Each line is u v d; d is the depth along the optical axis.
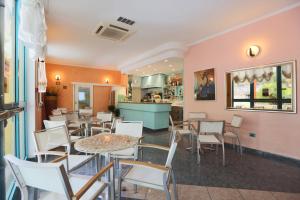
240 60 3.85
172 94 8.74
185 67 5.25
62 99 7.54
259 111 3.53
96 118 4.48
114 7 3.06
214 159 3.23
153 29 4.00
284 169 2.77
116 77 8.99
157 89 9.45
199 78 4.81
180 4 2.98
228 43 4.09
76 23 3.66
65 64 7.64
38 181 1.04
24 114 2.99
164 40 4.74
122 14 3.31
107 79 8.71
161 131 5.91
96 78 8.41
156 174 1.64
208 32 4.23
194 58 4.96
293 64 3.04
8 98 1.90
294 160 3.02
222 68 4.22
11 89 2.11
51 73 7.36
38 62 3.29
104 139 2.01
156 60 5.70
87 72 8.17
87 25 3.76
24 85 3.03
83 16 3.37
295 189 2.16
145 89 10.01
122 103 7.70
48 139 2.14
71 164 1.86
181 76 8.25
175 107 7.79
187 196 2.01
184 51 5.09
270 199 1.95
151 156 3.35
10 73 2.04
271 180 2.40
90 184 1.16
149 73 8.52
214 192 2.09
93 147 1.71
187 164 2.97
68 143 2.38
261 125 3.50
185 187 2.21
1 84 1.17
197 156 3.19
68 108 7.64
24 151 3.00
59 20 3.52
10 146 2.25
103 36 4.38
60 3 2.91
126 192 2.09
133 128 2.60
